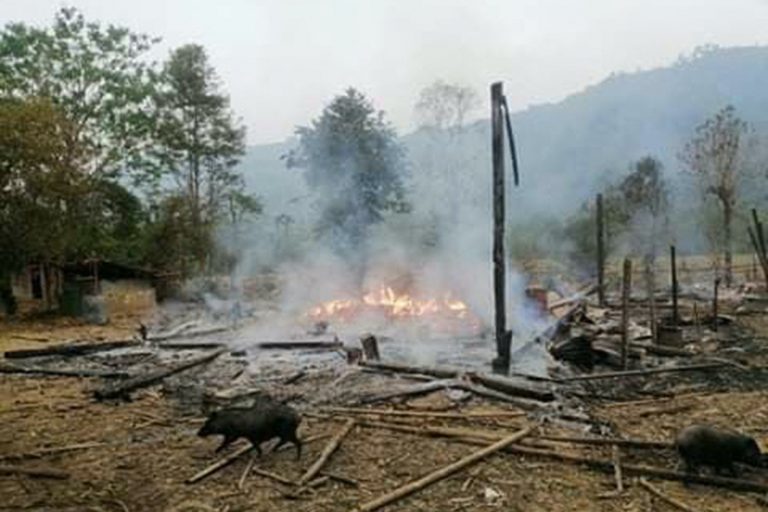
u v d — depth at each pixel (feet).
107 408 37.63
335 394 39.37
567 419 33.32
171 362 52.26
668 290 110.22
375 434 31.17
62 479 26.04
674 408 35.29
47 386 44.27
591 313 80.64
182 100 153.58
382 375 44.39
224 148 158.10
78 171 96.17
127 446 30.09
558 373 46.01
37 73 113.70
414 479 25.29
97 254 110.63
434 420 33.32
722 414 34.24
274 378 44.75
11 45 112.78
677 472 24.97
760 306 85.30
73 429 33.22
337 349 56.13
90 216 107.86
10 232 87.81
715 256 140.46
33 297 113.80
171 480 25.63
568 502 22.94
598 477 25.30
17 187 88.28
